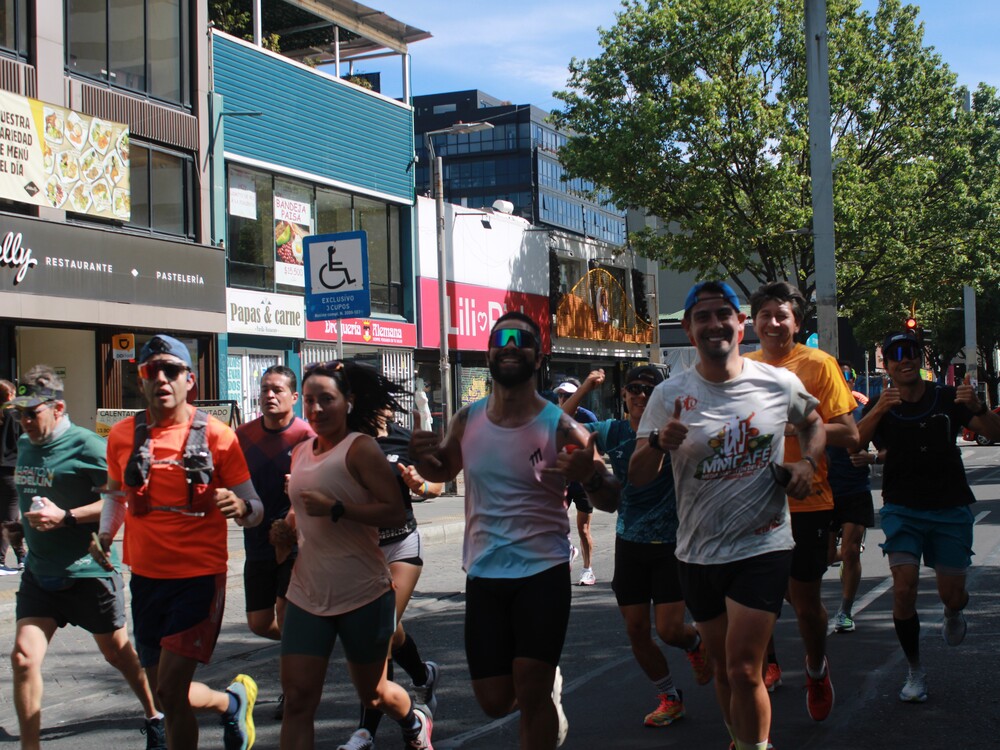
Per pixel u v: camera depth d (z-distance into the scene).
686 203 30.39
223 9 25.05
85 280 17.66
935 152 31.84
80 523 5.21
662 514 5.78
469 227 28.64
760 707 4.32
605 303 34.88
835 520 8.09
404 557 5.75
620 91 30.62
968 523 6.20
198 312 19.83
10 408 5.29
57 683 7.30
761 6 29.98
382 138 25.59
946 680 6.62
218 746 5.71
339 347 15.05
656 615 5.81
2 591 10.25
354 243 14.98
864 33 31.56
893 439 6.21
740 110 29.86
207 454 4.77
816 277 17.20
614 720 6.02
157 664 4.79
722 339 4.44
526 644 4.12
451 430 4.51
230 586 11.30
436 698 6.48
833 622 8.45
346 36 27.20
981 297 55.19
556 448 4.24
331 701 6.54
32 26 17.41
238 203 21.38
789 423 4.60
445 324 23.53
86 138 17.88
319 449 4.66
